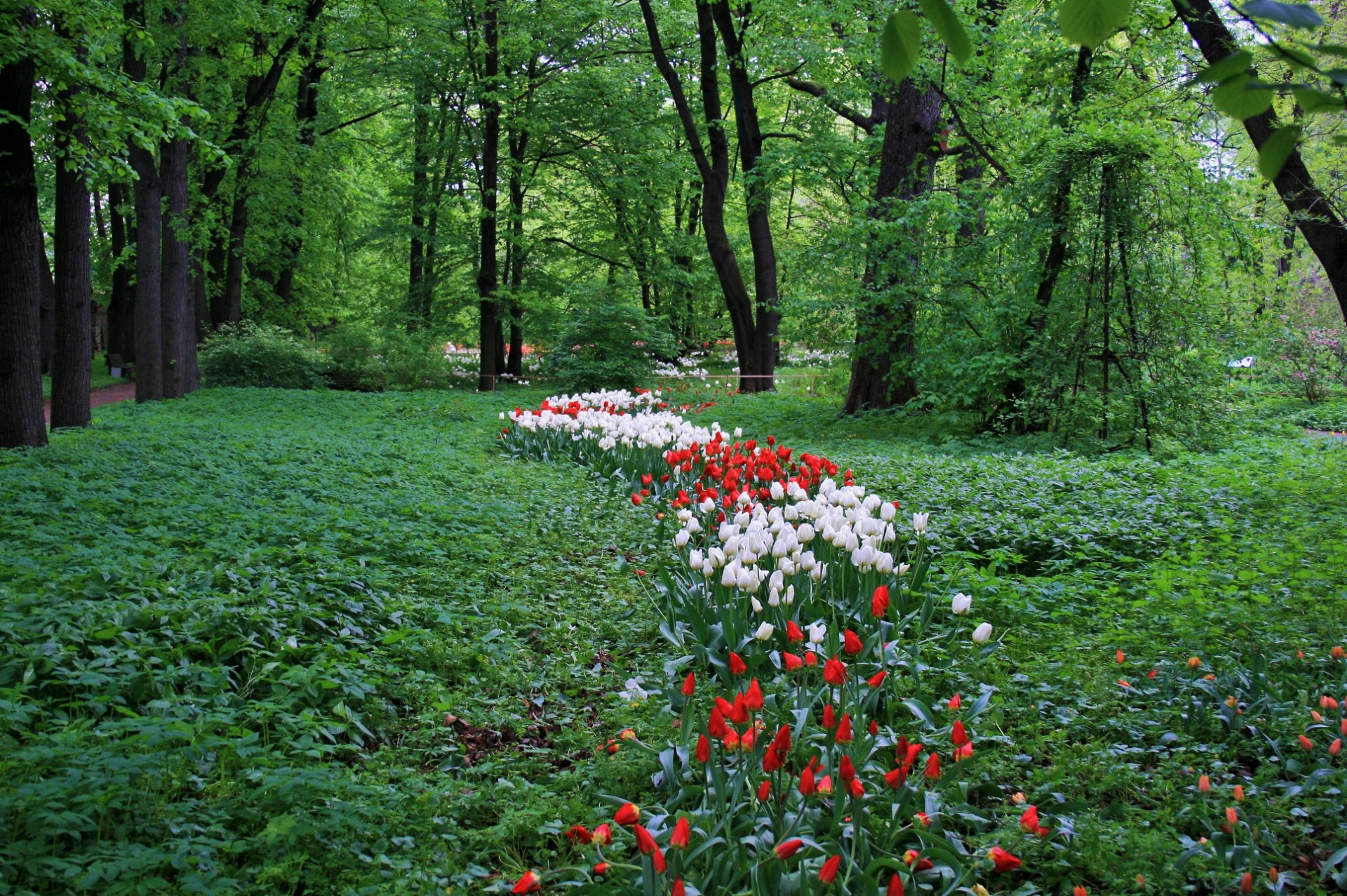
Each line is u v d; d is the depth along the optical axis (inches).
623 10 1138.0
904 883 125.3
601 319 969.5
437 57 1058.7
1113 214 530.3
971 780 161.6
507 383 1218.6
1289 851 141.1
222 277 1306.6
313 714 182.2
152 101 473.4
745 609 220.7
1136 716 185.2
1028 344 587.5
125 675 183.0
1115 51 588.1
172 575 252.4
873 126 894.4
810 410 799.7
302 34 943.7
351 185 1385.3
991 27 636.1
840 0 684.7
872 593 229.5
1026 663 218.4
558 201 1268.5
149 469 432.5
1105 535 331.3
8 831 127.3
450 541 337.4
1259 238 571.2
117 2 552.1
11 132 467.2
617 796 159.8
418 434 698.8
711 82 954.7
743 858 127.8
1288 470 430.9
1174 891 128.6
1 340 482.0
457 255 1243.2
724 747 141.7
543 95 1147.3
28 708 163.3
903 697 194.1
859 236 658.2
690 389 976.9
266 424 730.8
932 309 644.7
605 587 302.2
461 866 144.8
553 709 213.0
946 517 357.1
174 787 150.5
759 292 995.3
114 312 1354.6
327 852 140.3
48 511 327.9
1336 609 225.9
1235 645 210.7
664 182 1214.3
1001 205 596.4
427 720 195.8
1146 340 539.8
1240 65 66.2
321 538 320.5
